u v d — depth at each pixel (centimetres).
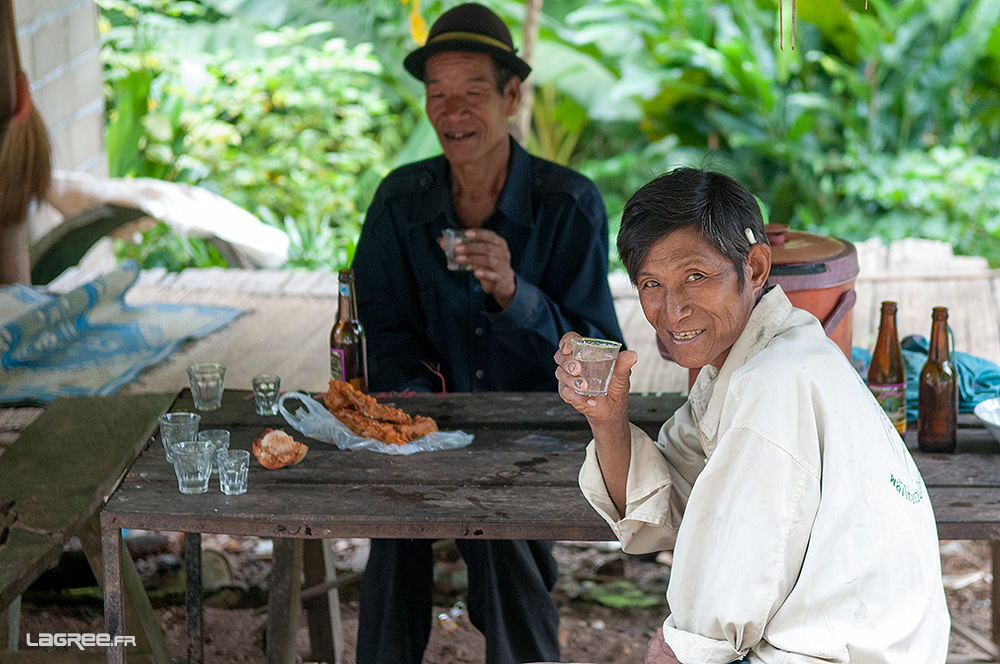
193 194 649
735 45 871
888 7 878
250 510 215
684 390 446
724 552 165
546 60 885
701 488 168
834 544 162
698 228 168
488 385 310
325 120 940
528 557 271
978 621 339
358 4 940
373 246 313
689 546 171
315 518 211
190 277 622
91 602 355
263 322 540
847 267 268
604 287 307
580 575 379
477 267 279
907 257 628
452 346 309
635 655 331
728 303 173
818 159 866
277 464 238
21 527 234
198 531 214
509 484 228
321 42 941
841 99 920
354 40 933
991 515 208
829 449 164
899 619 164
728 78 893
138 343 494
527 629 272
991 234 826
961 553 381
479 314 305
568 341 188
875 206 888
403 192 307
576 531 210
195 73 910
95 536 257
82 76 671
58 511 239
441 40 287
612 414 192
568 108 959
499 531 210
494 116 295
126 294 567
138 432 276
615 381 188
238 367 474
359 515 212
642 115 926
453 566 374
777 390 164
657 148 950
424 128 862
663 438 209
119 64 882
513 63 294
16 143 511
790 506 162
